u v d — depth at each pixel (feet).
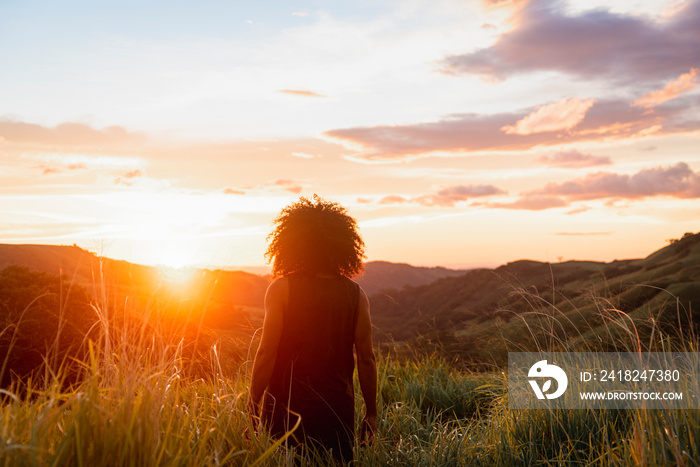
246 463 7.78
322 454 8.73
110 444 5.84
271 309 9.18
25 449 5.50
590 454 8.93
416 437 10.91
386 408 13.99
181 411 8.00
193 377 10.12
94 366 6.35
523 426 10.72
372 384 9.77
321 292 9.29
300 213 9.77
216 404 9.75
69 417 6.59
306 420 8.91
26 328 36.11
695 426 7.73
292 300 9.21
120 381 7.07
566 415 10.72
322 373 9.13
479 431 11.62
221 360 9.88
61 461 5.65
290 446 8.73
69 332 23.84
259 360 9.04
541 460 9.57
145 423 6.16
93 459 5.78
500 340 15.24
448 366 17.95
